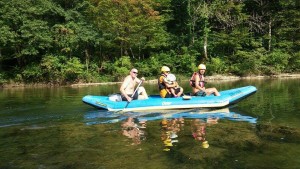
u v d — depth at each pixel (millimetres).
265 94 11094
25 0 22156
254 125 5922
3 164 3986
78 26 24406
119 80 24156
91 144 4781
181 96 8836
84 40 23562
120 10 24797
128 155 4191
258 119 6527
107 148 4543
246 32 27938
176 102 8203
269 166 3721
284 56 26234
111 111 8008
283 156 4051
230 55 28594
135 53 28250
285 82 17297
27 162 4043
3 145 4848
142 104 8164
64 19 25312
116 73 24344
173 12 30094
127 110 8094
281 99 9625
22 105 9289
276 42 28938
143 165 3811
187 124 6160
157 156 4121
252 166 3729
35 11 22094
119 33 25359
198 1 28781
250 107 8211
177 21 30750
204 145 4582
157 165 3799
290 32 28703
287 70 26625
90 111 8016
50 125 6277
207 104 8219
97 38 24453
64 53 24219
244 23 30344
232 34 27547
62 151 4465
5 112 7902
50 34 23016
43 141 5043
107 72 25750
